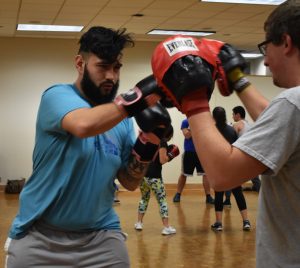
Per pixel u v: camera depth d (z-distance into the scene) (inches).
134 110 54.0
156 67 46.0
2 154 363.6
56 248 70.5
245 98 57.1
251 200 315.3
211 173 43.8
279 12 46.4
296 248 46.1
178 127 381.4
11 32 343.3
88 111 56.5
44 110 67.5
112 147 73.4
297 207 45.8
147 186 217.2
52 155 69.3
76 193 69.6
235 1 248.1
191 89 43.8
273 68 48.1
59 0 245.1
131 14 280.4
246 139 44.0
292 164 45.2
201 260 171.0
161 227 226.8
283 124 43.4
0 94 362.6
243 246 191.0
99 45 67.7
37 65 366.9
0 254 170.1
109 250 73.9
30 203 70.6
